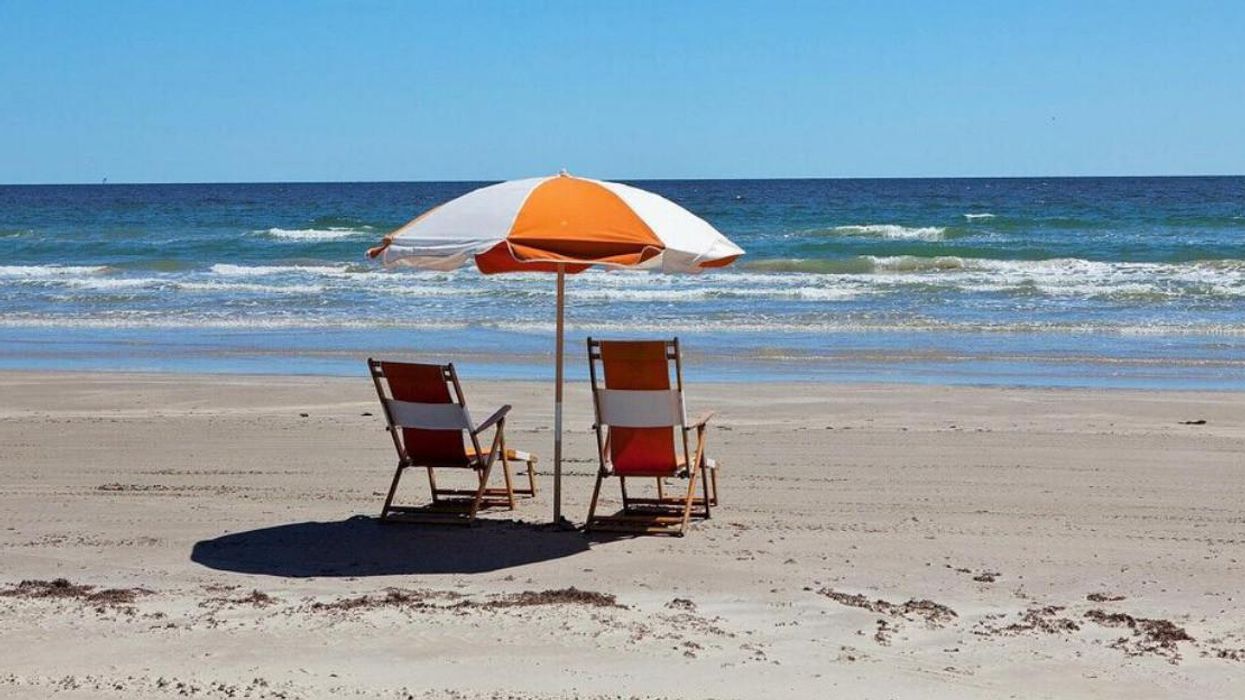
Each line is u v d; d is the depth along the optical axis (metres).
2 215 64.19
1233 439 10.66
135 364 16.50
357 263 33.56
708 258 6.86
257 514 8.16
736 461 9.83
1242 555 7.07
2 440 10.81
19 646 5.48
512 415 12.20
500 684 5.02
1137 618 5.96
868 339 18.39
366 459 9.98
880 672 5.23
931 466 9.59
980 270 29.25
